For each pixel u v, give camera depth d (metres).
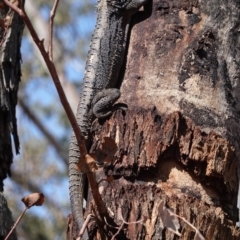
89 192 6.64
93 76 8.23
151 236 5.81
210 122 6.37
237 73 6.77
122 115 6.45
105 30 8.51
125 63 7.09
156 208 5.91
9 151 9.20
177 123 6.20
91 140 7.08
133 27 7.29
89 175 5.28
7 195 21.92
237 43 6.89
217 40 6.82
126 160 6.20
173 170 6.18
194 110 6.38
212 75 6.62
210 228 5.96
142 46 6.90
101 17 8.67
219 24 6.89
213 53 6.73
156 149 6.16
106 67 8.22
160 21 6.96
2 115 9.17
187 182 6.16
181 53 6.66
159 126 6.25
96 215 5.95
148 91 6.52
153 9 7.12
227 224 6.09
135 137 6.25
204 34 6.78
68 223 6.66
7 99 9.24
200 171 6.20
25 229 21.38
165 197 5.98
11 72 9.39
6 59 9.32
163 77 6.55
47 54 4.68
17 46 9.55
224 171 6.21
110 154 5.44
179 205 5.96
